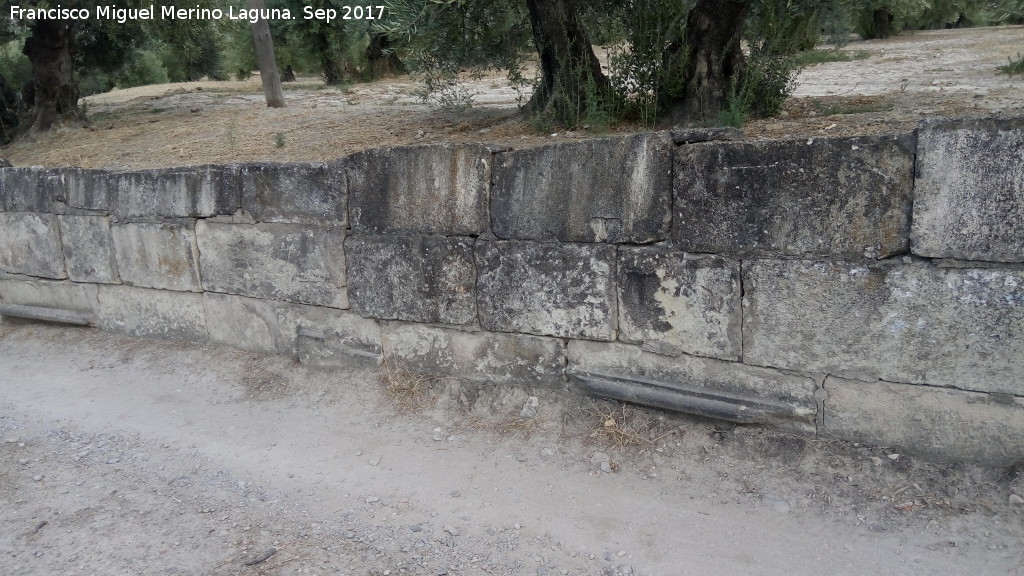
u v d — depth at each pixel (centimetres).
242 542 385
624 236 439
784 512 377
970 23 2898
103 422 541
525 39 813
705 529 373
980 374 363
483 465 446
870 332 383
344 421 516
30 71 1725
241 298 611
